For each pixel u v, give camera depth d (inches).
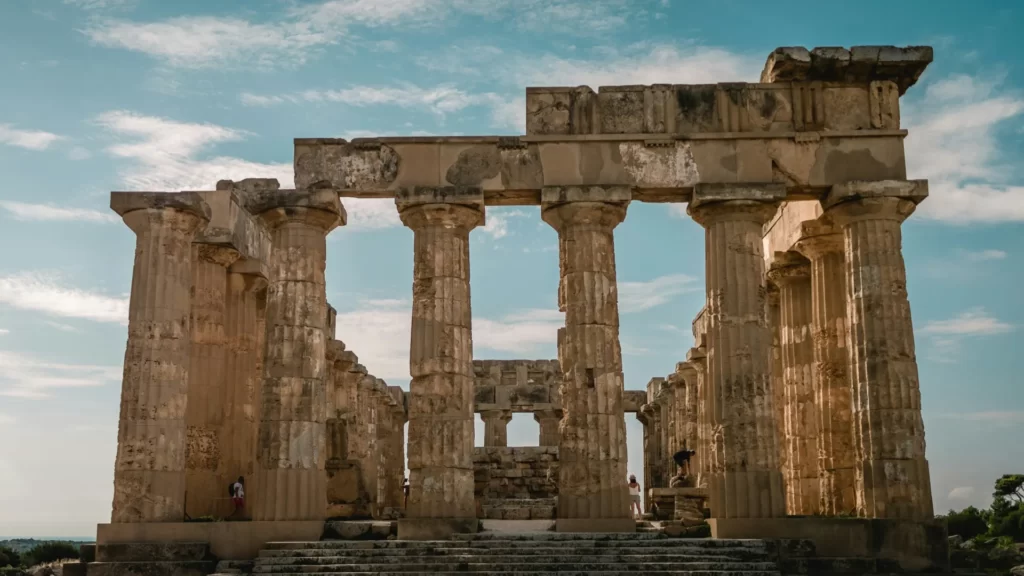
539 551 908.6
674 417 1921.8
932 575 954.1
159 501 998.4
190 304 1145.4
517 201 1103.0
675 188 1068.5
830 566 930.1
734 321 1035.3
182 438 1034.7
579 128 1088.2
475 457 1950.1
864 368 1036.5
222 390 1212.5
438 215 1066.1
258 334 1336.1
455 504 1014.4
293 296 1058.7
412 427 1036.5
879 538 973.8
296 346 1050.7
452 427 1031.0
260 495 1018.7
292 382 1041.5
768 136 1074.1
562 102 1094.4
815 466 1238.9
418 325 1055.0
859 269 1056.8
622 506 1015.0
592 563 874.8
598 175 1069.1
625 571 857.5
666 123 1085.1
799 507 1234.0
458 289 1063.6
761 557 907.4
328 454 1445.6
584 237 1061.1
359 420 1733.5
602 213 1063.0
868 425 1024.2
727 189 1051.9
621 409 1042.1
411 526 991.0
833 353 1183.6
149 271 1042.7
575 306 1050.7
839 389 1178.6
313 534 994.1
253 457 1284.4
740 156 1071.6
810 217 1182.9
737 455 1007.6
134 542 971.3
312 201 1062.4
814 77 1091.3
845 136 1075.9
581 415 1028.5
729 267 1047.0
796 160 1072.2
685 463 1717.5
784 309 1299.2
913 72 1091.3
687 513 1259.2
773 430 1019.3
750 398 1018.7
